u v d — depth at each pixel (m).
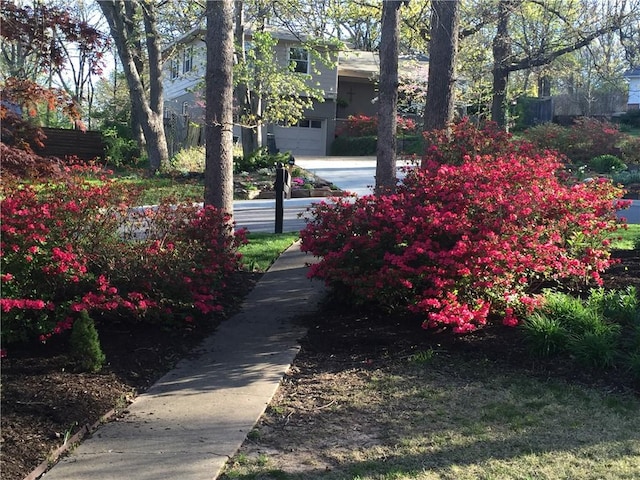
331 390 4.95
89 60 6.59
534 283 6.85
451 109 9.55
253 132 23.08
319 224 7.04
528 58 16.44
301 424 4.39
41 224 5.55
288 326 6.54
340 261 6.48
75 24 6.24
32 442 3.94
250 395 4.84
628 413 4.38
